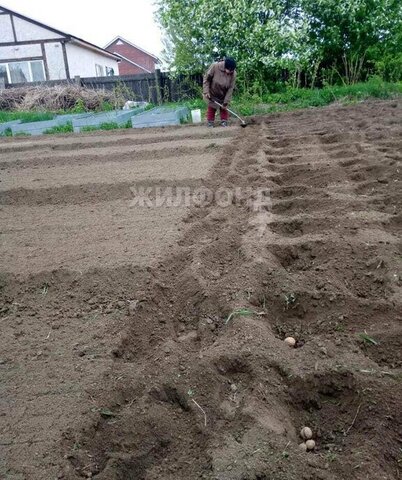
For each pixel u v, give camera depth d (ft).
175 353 7.52
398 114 29.25
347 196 14.30
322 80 48.96
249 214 13.70
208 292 9.20
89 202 16.49
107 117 39.55
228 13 48.01
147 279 9.90
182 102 52.90
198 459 5.66
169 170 19.83
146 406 6.42
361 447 5.74
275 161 20.17
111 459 5.65
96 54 88.48
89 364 7.36
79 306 9.27
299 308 8.87
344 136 23.59
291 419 6.41
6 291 10.06
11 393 6.79
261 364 7.00
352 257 10.32
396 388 6.46
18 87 59.11
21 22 70.59
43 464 5.55
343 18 47.47
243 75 48.83
